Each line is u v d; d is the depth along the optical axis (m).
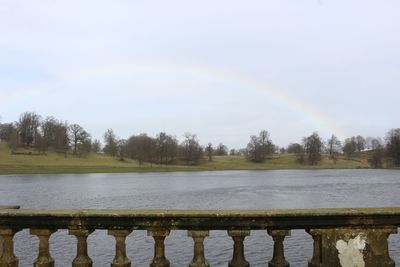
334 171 177.00
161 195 66.62
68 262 22.58
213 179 116.56
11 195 68.12
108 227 5.12
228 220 5.04
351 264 5.01
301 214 4.99
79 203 56.75
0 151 182.12
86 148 199.50
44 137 192.25
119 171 163.25
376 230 5.03
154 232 5.08
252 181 104.62
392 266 5.02
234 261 5.07
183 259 22.62
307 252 23.77
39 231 5.19
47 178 122.06
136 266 21.89
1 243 5.24
